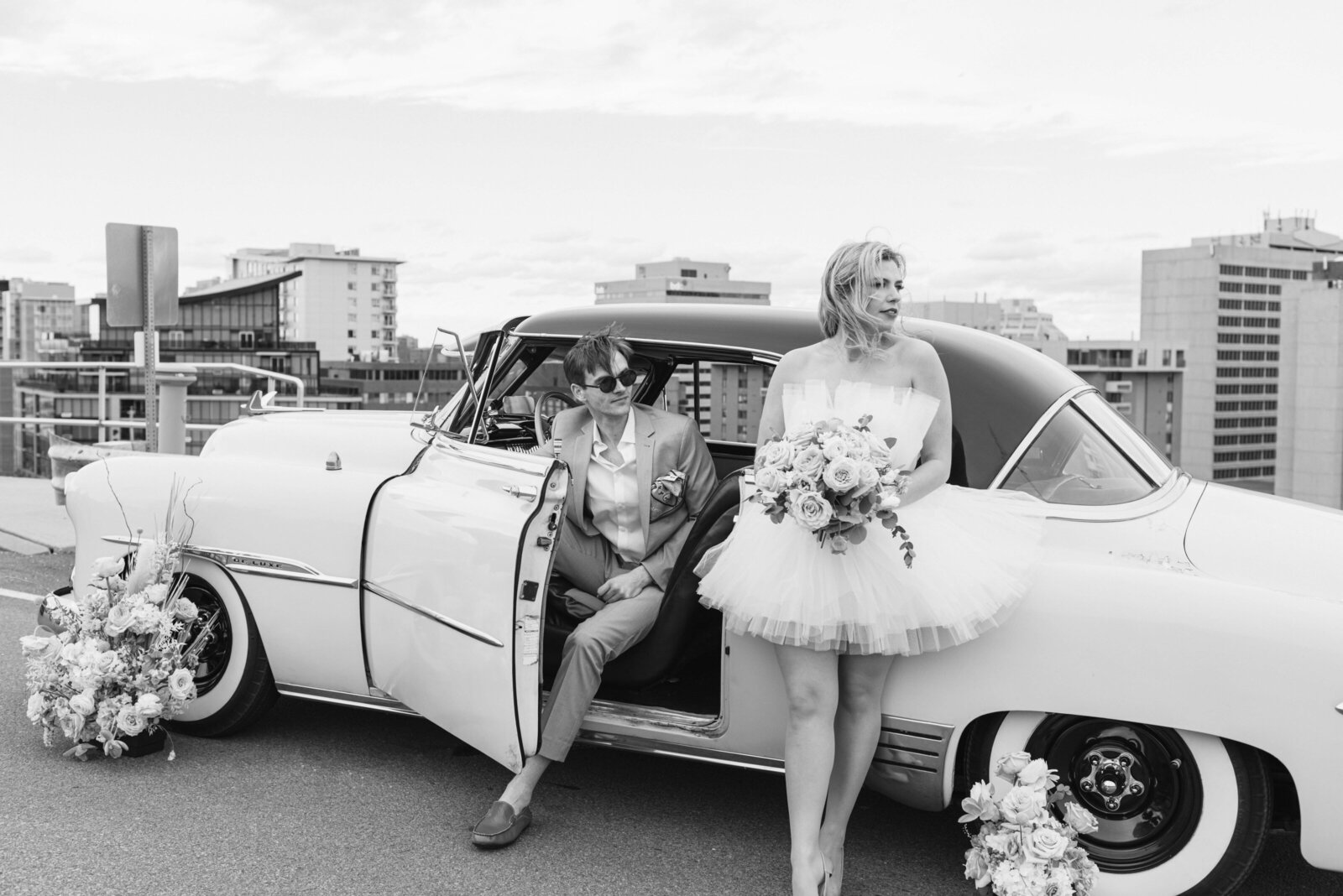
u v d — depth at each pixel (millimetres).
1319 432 121938
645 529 4008
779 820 3811
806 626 3090
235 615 4242
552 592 4051
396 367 86562
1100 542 3305
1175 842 3131
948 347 3707
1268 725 2928
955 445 3537
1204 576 3129
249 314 96188
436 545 3693
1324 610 2971
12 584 6883
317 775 4086
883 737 3316
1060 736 3232
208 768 4125
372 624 3971
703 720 3641
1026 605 3146
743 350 3973
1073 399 3658
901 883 3398
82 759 4180
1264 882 3475
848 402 3262
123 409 85625
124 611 4098
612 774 4203
